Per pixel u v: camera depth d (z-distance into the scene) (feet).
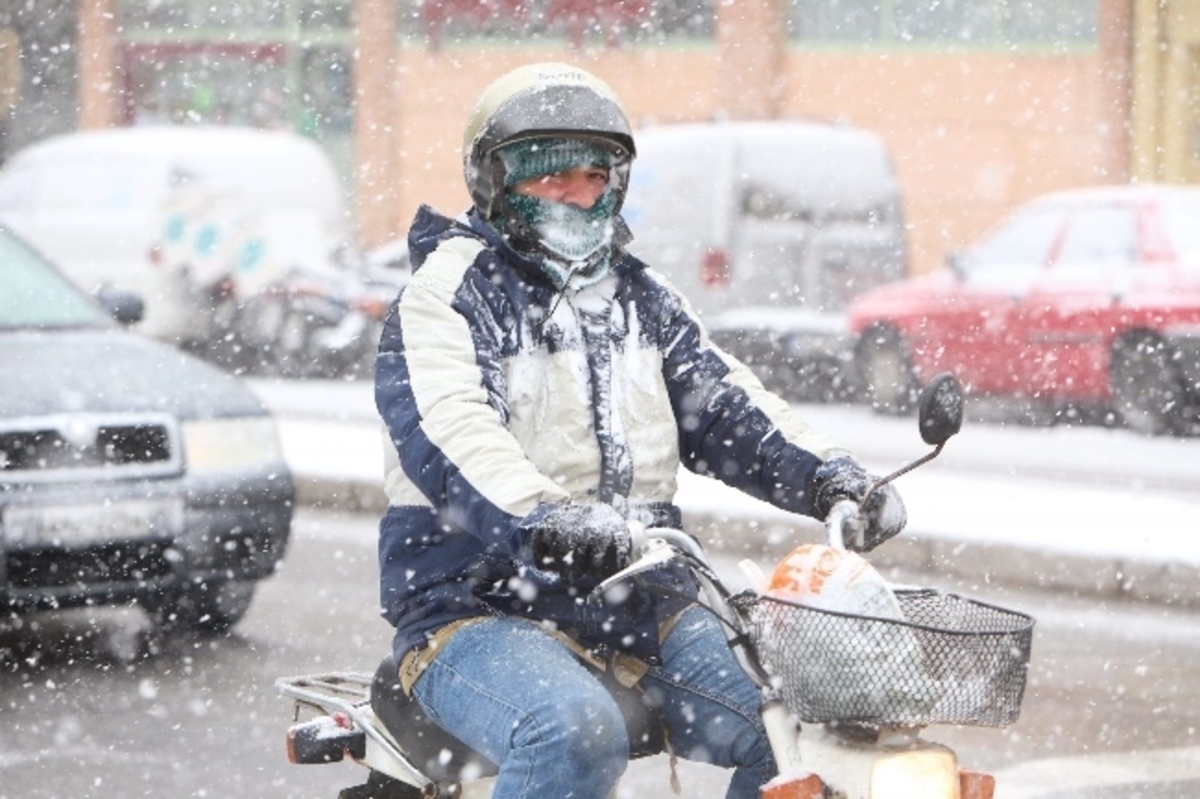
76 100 239.91
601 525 29.60
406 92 228.43
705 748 32.86
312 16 231.91
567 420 33.12
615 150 33.40
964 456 115.55
